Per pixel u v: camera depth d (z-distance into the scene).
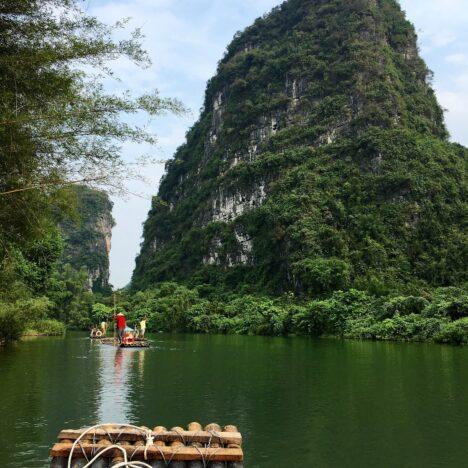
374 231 83.00
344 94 107.75
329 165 97.31
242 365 25.33
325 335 54.91
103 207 187.25
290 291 79.31
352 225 85.38
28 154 10.50
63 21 10.58
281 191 97.62
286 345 40.78
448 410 14.23
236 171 113.38
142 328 47.12
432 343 40.91
